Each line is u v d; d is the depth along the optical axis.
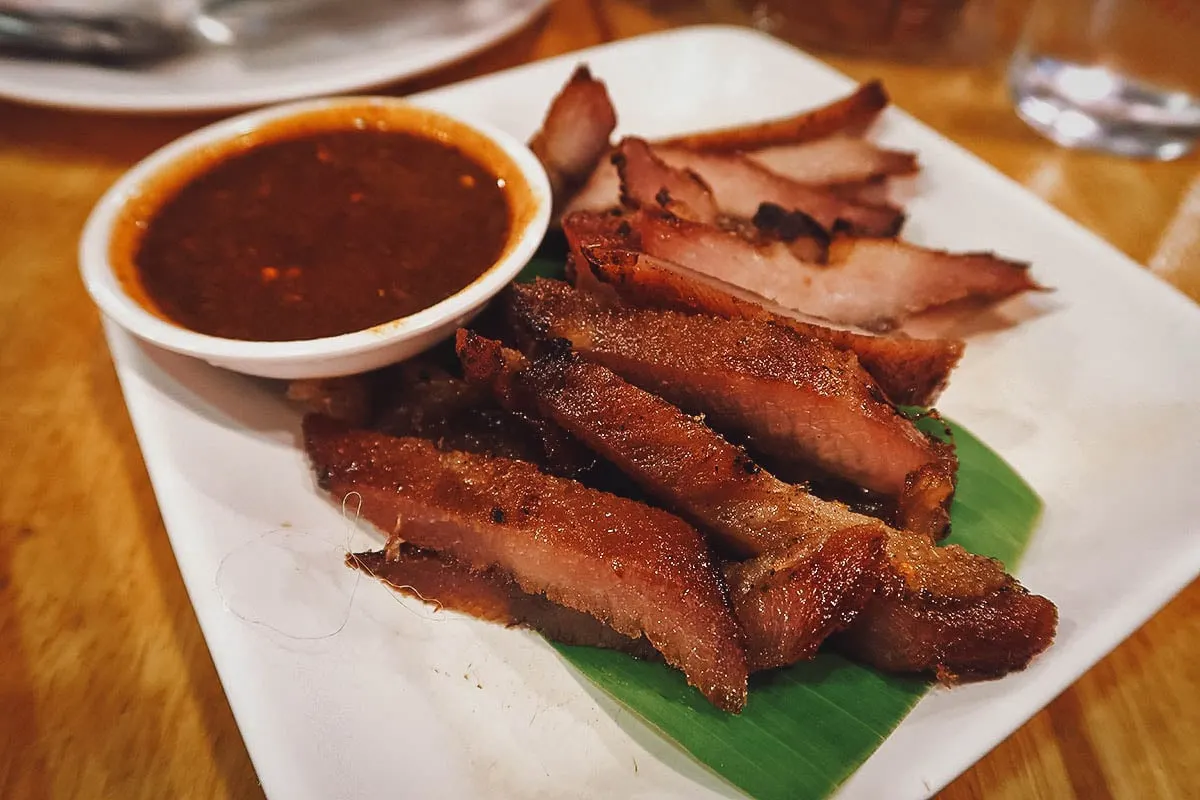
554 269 0.17
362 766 0.10
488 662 0.11
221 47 0.24
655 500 0.13
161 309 0.14
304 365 0.13
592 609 0.12
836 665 0.11
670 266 0.14
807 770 0.10
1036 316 0.16
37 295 0.18
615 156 0.17
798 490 0.12
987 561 0.11
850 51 0.27
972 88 0.25
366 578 0.12
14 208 0.20
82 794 0.11
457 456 0.13
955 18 0.26
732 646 0.11
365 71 0.22
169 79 0.22
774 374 0.13
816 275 0.16
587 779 0.10
